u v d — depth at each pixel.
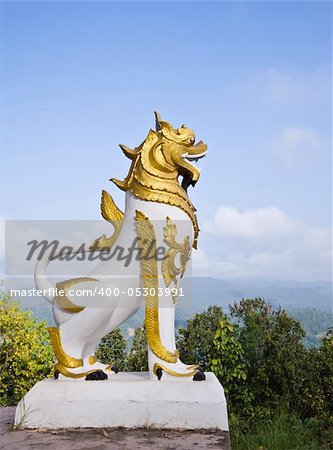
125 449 4.39
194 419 5.07
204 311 8.94
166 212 5.63
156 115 5.95
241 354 7.86
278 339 8.16
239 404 7.71
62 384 5.30
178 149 5.77
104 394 5.21
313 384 7.77
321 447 6.38
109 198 6.07
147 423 5.10
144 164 5.74
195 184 6.02
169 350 5.47
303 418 7.66
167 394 5.17
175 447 4.44
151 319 5.50
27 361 9.51
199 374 5.36
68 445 4.54
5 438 4.81
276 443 6.15
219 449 4.36
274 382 7.89
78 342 5.60
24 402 5.24
